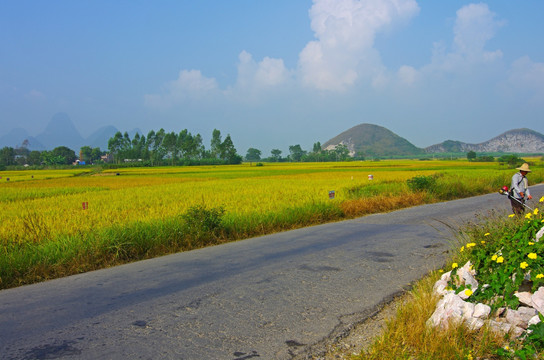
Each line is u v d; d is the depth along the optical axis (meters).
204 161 147.12
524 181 10.33
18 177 67.62
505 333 3.97
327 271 7.07
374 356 3.82
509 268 4.46
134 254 9.12
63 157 177.12
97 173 81.19
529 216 5.98
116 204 18.08
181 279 6.86
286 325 4.78
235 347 4.23
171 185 32.22
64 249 8.38
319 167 87.81
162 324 4.84
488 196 21.77
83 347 4.24
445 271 6.46
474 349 3.83
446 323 4.13
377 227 11.98
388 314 5.11
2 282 7.04
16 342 4.40
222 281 6.63
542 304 4.02
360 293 5.87
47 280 7.40
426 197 19.67
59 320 5.06
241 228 11.51
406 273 6.82
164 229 10.13
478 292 4.48
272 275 6.90
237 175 55.50
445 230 10.89
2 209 17.42
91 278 7.28
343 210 15.03
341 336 4.50
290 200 17.47
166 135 156.38
